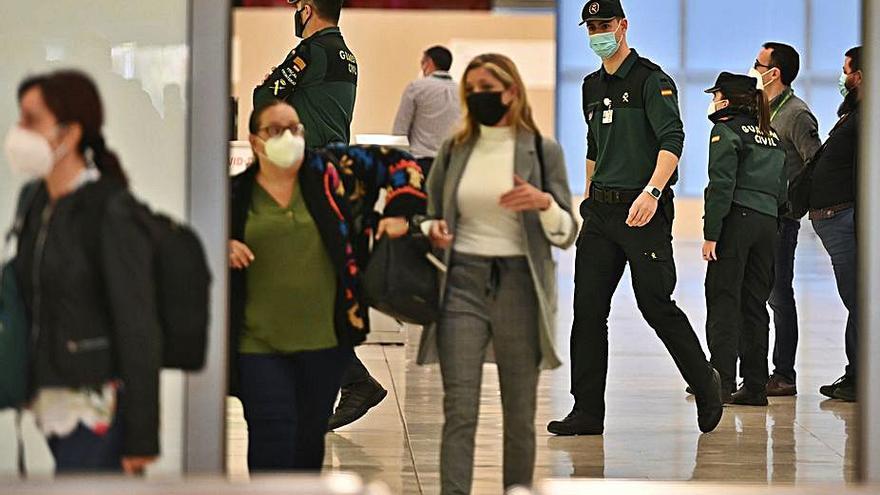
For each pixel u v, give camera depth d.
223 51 10.35
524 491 7.79
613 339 25.12
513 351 11.99
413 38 32.69
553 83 34.06
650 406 18.78
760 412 18.47
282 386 12.15
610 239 16.11
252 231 11.88
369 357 20.66
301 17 15.16
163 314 9.21
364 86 32.72
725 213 18.05
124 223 9.09
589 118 16.25
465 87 11.83
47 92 9.13
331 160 12.05
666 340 16.50
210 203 10.34
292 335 12.05
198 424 10.30
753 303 18.67
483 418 14.24
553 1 34.75
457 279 11.95
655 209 15.77
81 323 9.02
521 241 11.91
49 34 10.36
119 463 9.06
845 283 18.70
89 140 9.20
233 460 15.06
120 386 9.02
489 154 11.88
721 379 18.53
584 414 16.58
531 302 11.95
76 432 9.07
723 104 18.02
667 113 15.76
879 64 10.38
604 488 7.79
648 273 15.99
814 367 22.17
